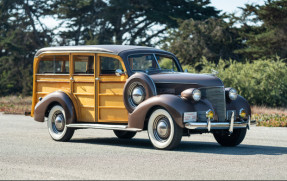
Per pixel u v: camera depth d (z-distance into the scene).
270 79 26.27
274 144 9.95
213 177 5.87
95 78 9.74
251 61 37.47
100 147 9.05
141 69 9.57
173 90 8.88
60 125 10.20
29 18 48.06
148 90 8.73
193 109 8.36
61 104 10.05
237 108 9.09
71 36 46.38
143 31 46.81
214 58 37.62
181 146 9.33
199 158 7.49
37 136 11.22
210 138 11.24
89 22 45.50
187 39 37.62
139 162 7.04
